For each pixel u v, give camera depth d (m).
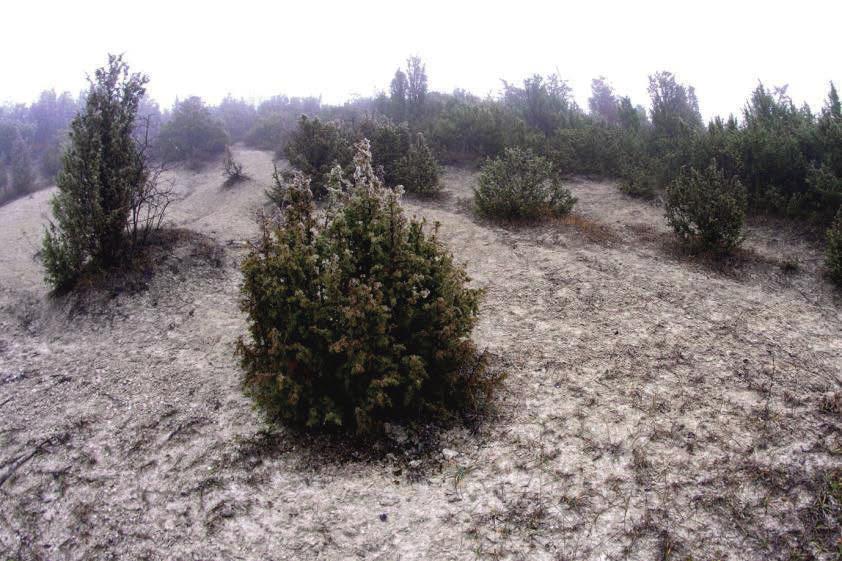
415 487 3.64
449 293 4.22
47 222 11.66
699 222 7.54
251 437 4.14
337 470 3.82
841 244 6.52
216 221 10.46
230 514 3.44
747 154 9.40
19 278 8.11
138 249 7.85
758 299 6.22
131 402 4.70
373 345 3.92
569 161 13.00
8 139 19.72
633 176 11.34
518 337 5.56
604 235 8.69
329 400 3.95
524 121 15.13
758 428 3.92
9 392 4.98
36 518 3.49
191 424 4.35
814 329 5.45
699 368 4.76
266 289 3.99
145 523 3.40
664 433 3.95
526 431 4.08
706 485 3.46
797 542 3.06
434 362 4.18
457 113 15.65
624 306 6.10
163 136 19.47
